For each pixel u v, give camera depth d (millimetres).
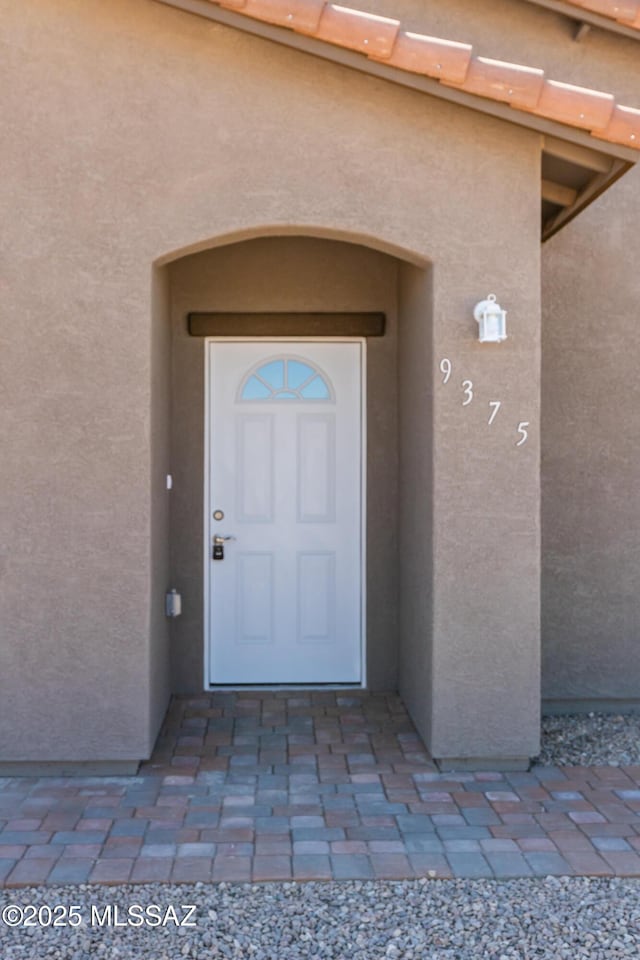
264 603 6793
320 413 6785
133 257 5121
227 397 6742
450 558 5258
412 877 4129
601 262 6477
